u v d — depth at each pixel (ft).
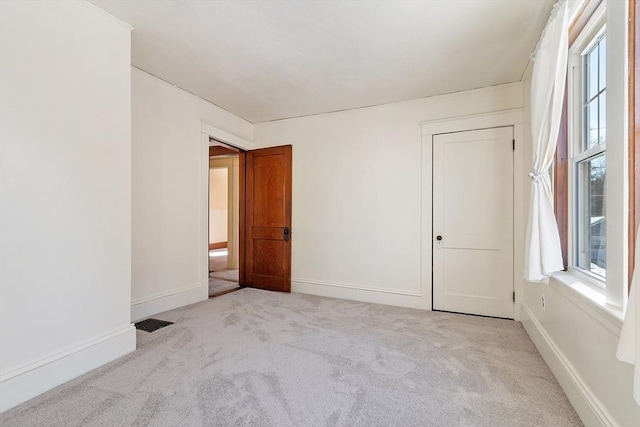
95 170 6.73
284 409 5.34
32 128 5.65
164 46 8.36
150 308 10.17
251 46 8.34
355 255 12.84
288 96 11.78
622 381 4.00
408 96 11.64
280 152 14.23
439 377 6.47
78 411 5.20
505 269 10.48
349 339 8.46
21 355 5.46
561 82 6.00
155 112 10.26
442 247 11.34
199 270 12.14
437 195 11.44
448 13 6.88
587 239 6.27
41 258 5.76
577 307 5.44
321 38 7.92
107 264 6.97
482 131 10.81
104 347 6.82
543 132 6.55
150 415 5.12
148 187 10.06
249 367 6.81
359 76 10.06
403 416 5.20
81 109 6.46
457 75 9.93
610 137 4.47
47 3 5.88
